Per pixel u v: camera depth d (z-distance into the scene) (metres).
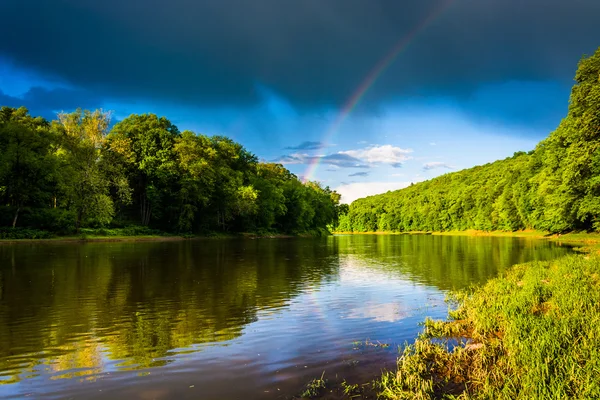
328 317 11.98
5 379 7.34
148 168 59.84
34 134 46.91
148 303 13.92
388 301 14.29
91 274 20.59
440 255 33.75
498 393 6.12
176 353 8.76
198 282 18.47
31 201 50.72
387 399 6.45
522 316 9.74
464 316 11.70
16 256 28.98
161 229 65.19
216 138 82.19
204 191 64.38
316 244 54.25
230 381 7.19
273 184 87.56
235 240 61.00
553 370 6.48
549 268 19.09
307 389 6.85
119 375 7.50
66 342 9.61
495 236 83.19
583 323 8.48
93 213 51.00
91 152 51.69
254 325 11.06
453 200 121.31
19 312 12.59
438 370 7.59
